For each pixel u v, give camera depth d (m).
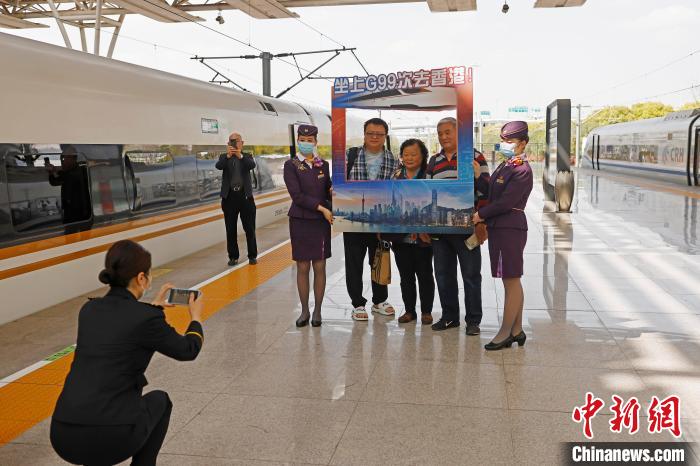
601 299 6.43
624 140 30.75
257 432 3.69
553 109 14.75
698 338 5.14
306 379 4.48
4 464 3.39
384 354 4.97
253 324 5.87
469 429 3.66
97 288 7.43
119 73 8.16
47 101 6.61
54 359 5.06
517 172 4.73
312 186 5.61
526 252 9.18
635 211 14.09
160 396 2.77
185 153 9.65
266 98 13.92
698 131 21.03
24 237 6.29
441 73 5.30
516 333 5.08
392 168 5.49
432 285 5.76
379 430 3.68
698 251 8.97
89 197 7.30
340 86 5.54
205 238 10.19
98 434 2.43
